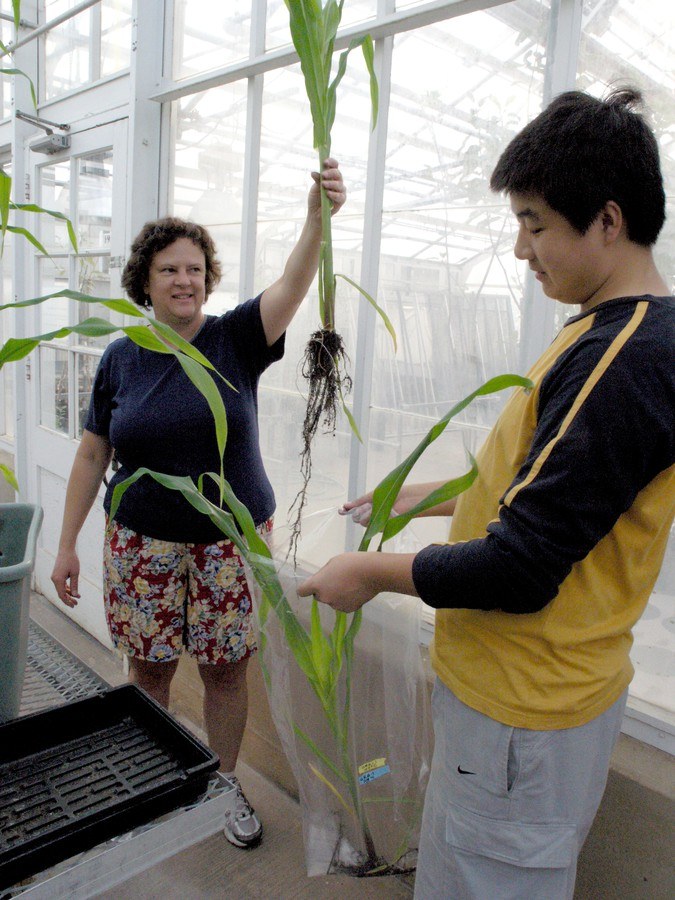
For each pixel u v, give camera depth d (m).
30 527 1.32
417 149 1.55
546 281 0.81
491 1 1.37
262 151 1.88
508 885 0.86
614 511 0.70
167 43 2.06
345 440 1.77
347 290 1.73
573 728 0.82
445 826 0.90
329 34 1.01
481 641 0.85
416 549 1.21
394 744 1.10
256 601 0.97
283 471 1.96
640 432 0.68
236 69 1.82
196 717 2.08
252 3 1.79
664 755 1.26
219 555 1.46
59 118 2.43
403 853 1.14
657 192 0.73
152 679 1.57
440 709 0.93
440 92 1.50
